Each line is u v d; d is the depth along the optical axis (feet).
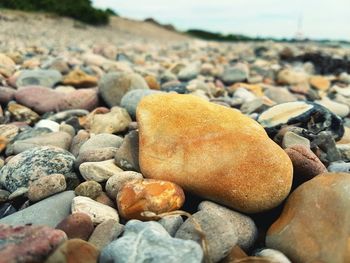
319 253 0.50
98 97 1.24
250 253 0.56
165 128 0.66
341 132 0.97
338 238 0.50
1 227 0.47
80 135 0.89
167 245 0.45
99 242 0.51
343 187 0.54
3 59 1.78
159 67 2.40
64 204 0.60
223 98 1.42
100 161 0.71
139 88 1.24
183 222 0.55
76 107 1.20
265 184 0.57
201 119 0.66
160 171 0.62
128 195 0.57
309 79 2.09
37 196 0.62
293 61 3.27
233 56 3.97
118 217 0.58
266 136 0.65
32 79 1.45
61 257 0.43
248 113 1.22
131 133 0.73
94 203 0.59
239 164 0.58
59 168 0.70
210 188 0.59
